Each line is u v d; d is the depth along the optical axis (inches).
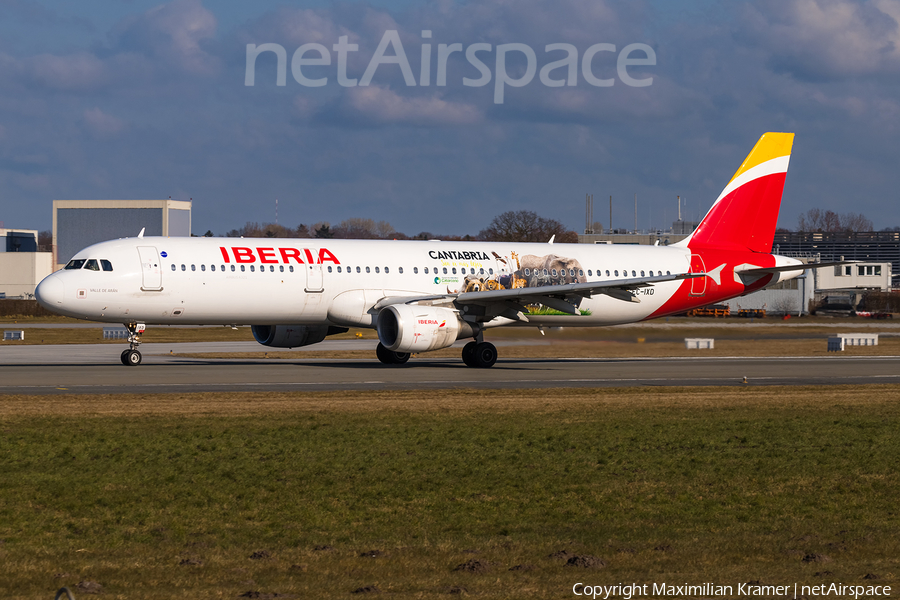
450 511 2010.3
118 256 5123.0
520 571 1573.6
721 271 6604.3
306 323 5629.9
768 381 4926.2
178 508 2005.4
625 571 1578.5
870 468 2503.7
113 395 3875.5
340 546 1734.7
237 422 3134.8
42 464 2412.6
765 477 2380.7
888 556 1694.1
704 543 1771.7
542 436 2930.6
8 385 4266.7
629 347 7652.6
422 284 5757.9
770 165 6761.8
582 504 2087.8
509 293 5418.3
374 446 2716.5
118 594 1425.9
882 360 6560.0
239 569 1574.8
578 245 6432.1
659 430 3093.0
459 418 3312.0
